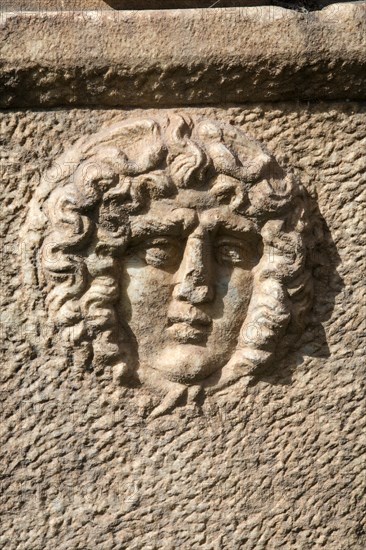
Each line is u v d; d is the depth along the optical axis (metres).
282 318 1.97
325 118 1.98
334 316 2.05
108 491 2.07
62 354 1.99
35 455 2.04
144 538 2.10
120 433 2.04
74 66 1.85
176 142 1.87
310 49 1.88
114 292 1.94
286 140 1.98
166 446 2.05
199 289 1.94
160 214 1.89
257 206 1.91
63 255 1.91
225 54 1.86
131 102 1.92
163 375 2.00
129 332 1.99
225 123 1.93
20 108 1.92
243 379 2.03
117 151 1.87
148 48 1.85
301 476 2.11
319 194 2.01
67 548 2.09
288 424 2.08
